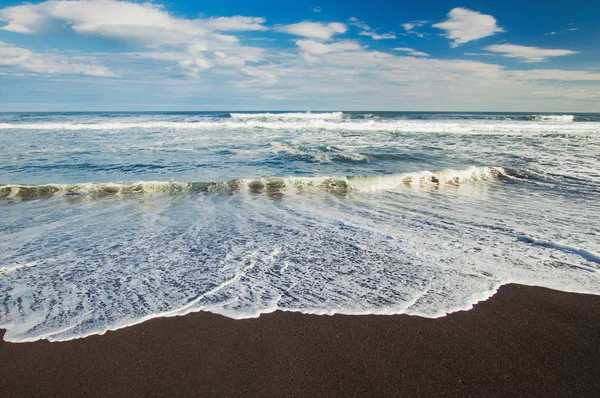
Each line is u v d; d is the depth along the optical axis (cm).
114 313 286
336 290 325
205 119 3303
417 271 364
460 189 785
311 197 705
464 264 381
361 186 798
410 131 2141
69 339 253
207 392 206
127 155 1163
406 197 710
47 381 214
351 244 442
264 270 367
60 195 705
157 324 272
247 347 246
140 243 446
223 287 330
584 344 250
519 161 1126
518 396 202
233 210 607
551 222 534
